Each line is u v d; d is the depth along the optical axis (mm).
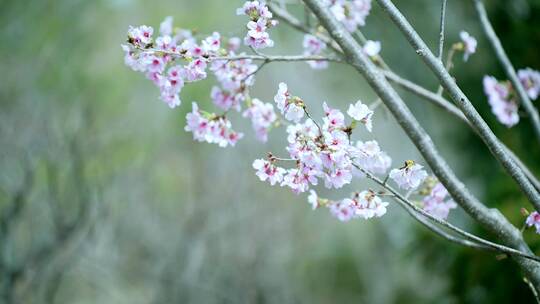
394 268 8609
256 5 2053
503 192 4633
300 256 9711
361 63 2186
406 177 1897
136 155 8234
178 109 9039
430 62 2002
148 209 8336
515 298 4535
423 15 6246
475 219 2127
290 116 1948
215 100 2473
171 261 7965
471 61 5441
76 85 8078
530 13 5023
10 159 6152
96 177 6340
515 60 5117
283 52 9266
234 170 9555
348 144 1894
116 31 9367
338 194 9703
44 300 6027
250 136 9688
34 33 8148
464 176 6211
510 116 2957
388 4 2010
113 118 8633
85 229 6379
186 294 7801
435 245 5191
